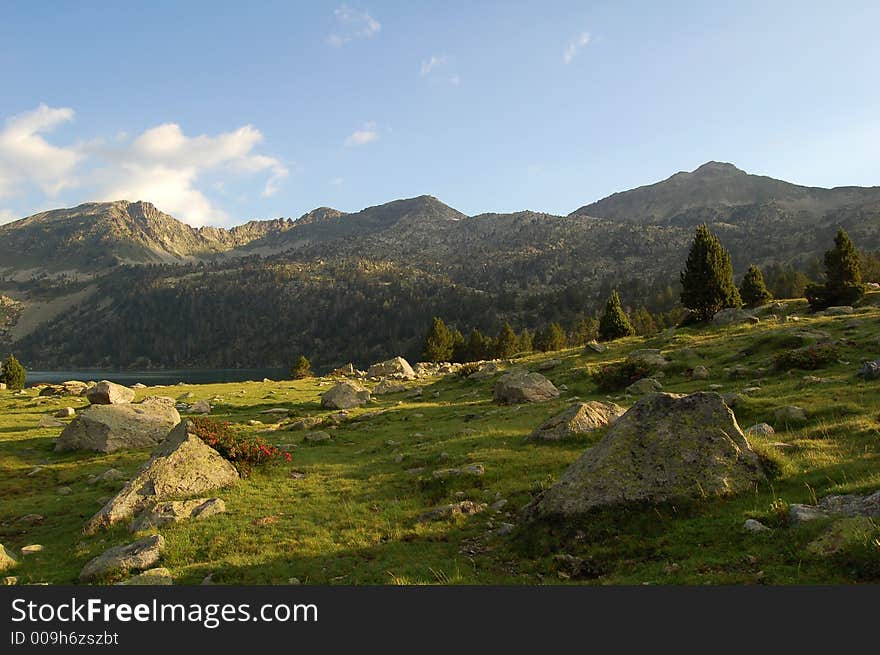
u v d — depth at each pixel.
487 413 35.19
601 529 13.95
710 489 14.20
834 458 15.84
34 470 28.50
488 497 18.81
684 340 50.38
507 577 13.06
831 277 64.44
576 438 24.08
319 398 52.66
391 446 28.83
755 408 23.86
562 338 120.81
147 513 19.23
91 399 45.06
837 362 32.06
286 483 23.05
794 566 10.24
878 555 9.54
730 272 61.41
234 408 47.25
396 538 16.36
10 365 71.50
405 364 72.31
